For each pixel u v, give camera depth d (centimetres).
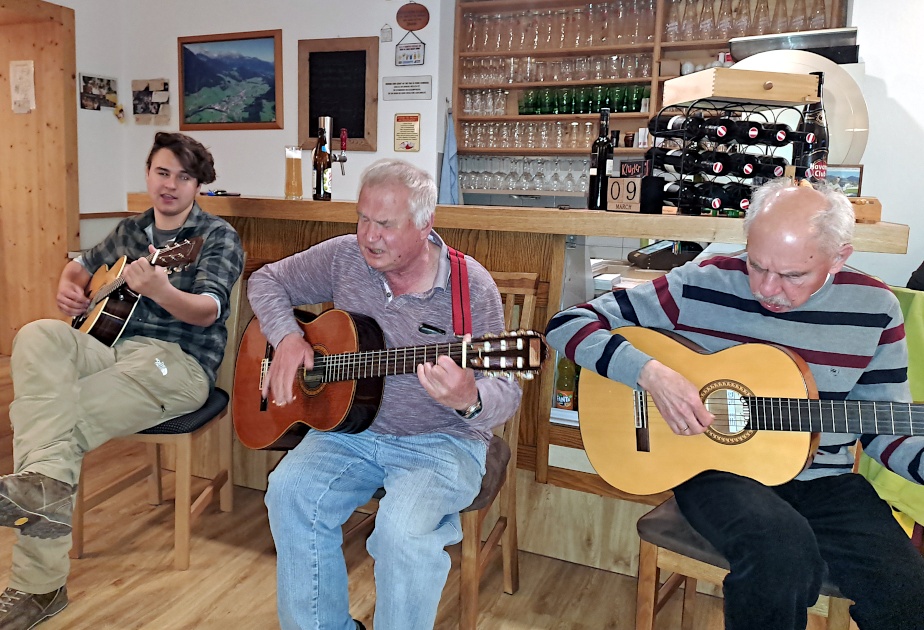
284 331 158
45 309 429
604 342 143
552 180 443
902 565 115
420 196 139
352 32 404
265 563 194
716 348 144
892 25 254
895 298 132
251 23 423
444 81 407
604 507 194
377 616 130
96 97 431
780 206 124
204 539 206
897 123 258
